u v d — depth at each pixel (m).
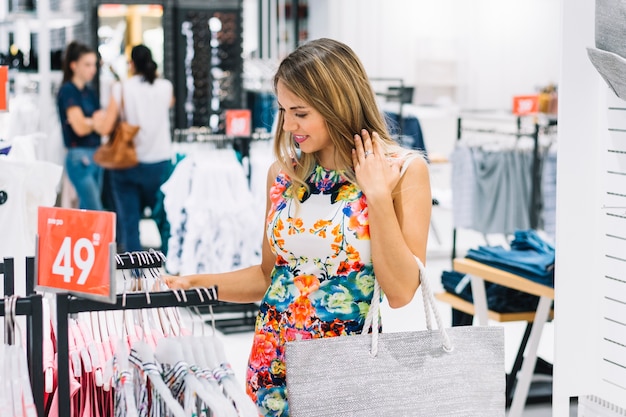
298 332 2.10
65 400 1.71
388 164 2.04
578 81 2.28
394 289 2.04
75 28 7.44
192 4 7.25
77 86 6.69
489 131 6.93
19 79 6.75
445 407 1.99
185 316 6.02
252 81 7.61
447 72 9.00
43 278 1.72
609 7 2.15
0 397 1.69
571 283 2.32
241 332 5.70
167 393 1.69
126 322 2.16
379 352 1.96
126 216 6.78
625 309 2.29
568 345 2.33
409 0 9.27
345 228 2.07
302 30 9.76
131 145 6.64
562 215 2.29
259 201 5.90
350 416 1.94
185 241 5.68
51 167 2.83
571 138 2.28
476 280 3.99
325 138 2.10
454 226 7.00
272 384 2.14
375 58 9.22
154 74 6.65
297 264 2.13
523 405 3.88
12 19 6.82
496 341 2.04
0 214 2.73
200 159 5.70
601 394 2.37
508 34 9.68
